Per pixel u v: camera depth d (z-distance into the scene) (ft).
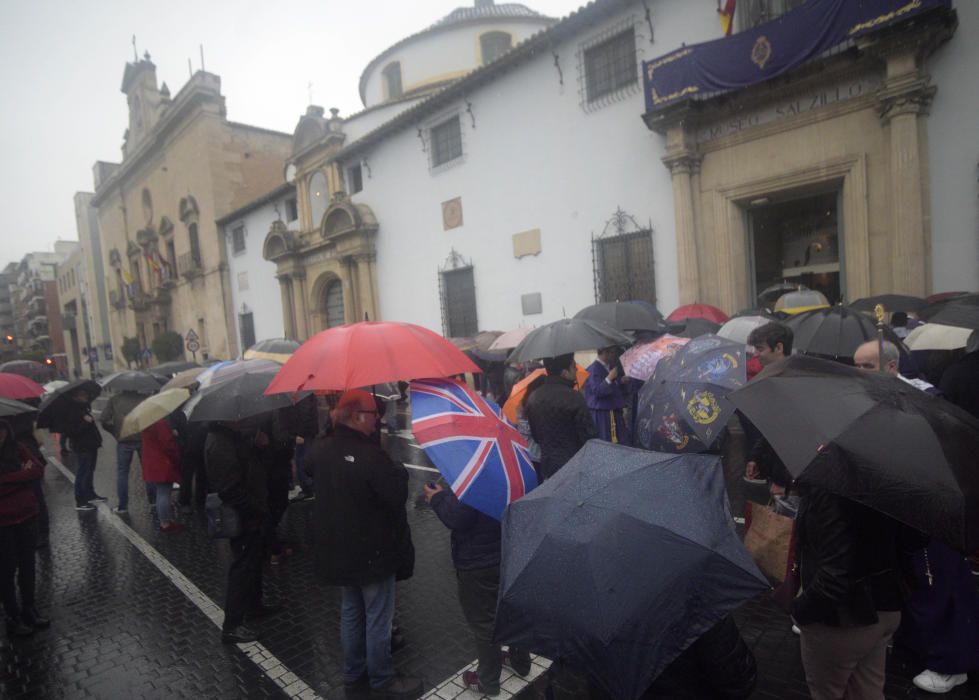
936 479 5.51
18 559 14.94
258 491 13.94
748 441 17.02
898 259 25.77
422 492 24.54
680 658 5.86
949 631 9.47
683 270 33.14
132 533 22.56
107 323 165.78
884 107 25.75
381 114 62.28
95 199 141.69
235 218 84.38
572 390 13.94
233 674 12.50
